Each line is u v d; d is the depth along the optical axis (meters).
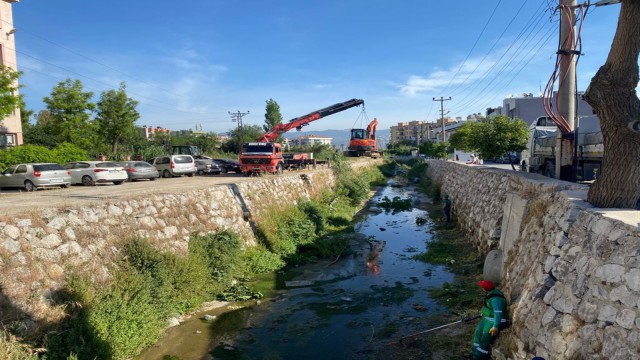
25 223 6.77
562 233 5.83
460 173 22.64
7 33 24.77
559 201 6.75
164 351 7.08
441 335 7.32
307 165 29.20
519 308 5.91
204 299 9.33
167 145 39.22
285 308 9.04
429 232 16.91
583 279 4.85
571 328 4.69
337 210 21.03
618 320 4.09
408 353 6.81
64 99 28.89
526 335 5.43
